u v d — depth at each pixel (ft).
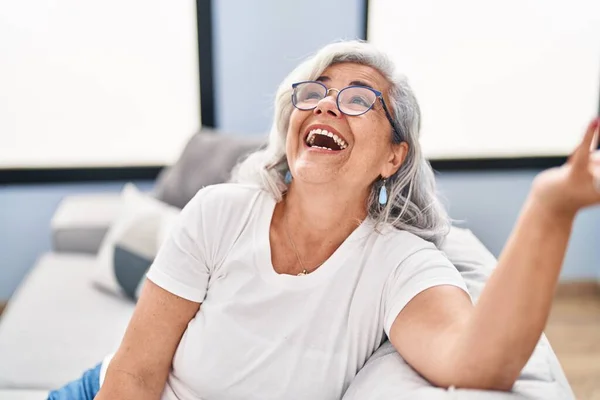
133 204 7.63
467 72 9.35
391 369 3.65
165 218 7.27
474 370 3.13
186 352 4.02
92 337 6.34
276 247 4.19
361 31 9.04
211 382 3.92
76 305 6.98
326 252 4.16
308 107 4.18
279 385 3.85
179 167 7.89
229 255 4.13
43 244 9.45
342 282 3.98
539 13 9.18
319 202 4.09
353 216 4.23
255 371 3.87
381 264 3.99
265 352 3.87
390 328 3.74
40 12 8.63
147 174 9.34
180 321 4.13
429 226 4.45
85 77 9.00
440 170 9.55
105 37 8.87
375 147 4.13
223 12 8.87
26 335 6.34
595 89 9.61
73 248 8.30
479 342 3.06
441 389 3.24
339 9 8.97
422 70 9.29
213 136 7.93
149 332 4.08
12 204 9.23
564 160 9.70
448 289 3.63
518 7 9.12
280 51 9.07
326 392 3.86
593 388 7.71
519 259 2.90
